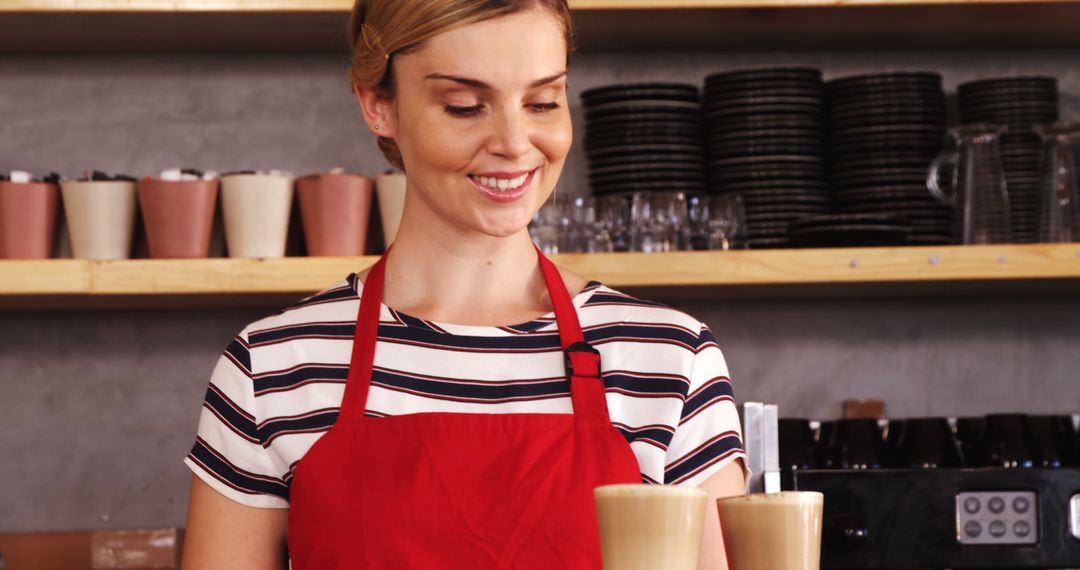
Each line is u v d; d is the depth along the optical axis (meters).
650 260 2.00
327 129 2.39
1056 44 2.41
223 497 1.12
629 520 0.71
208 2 2.04
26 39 2.26
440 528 1.04
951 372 2.40
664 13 2.14
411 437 1.07
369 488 1.06
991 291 2.32
